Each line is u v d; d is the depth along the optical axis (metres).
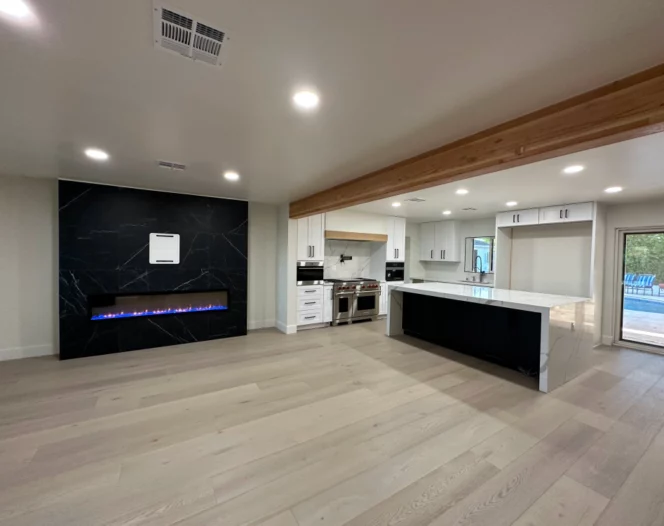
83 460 2.00
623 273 4.77
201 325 4.80
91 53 1.36
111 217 4.10
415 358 4.06
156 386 3.13
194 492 1.74
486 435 2.32
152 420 2.49
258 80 1.57
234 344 4.63
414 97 1.74
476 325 4.15
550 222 5.05
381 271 6.76
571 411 2.70
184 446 2.16
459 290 4.42
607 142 1.73
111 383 3.19
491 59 1.39
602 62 1.42
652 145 2.32
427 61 1.40
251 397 2.91
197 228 4.71
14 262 3.82
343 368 3.68
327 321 5.83
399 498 1.72
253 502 1.68
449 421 2.52
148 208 4.34
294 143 2.45
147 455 2.05
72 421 2.46
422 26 1.18
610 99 1.61
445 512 1.63
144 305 4.48
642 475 1.92
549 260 5.50
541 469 1.96
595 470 1.96
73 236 3.89
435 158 2.55
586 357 3.68
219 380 3.30
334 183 3.82
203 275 4.78
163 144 2.50
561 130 1.80
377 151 2.62
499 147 2.10
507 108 1.87
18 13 1.12
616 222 4.71
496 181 3.50
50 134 2.31
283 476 1.88
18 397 2.86
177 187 4.19
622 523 1.57
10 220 3.79
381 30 1.20
